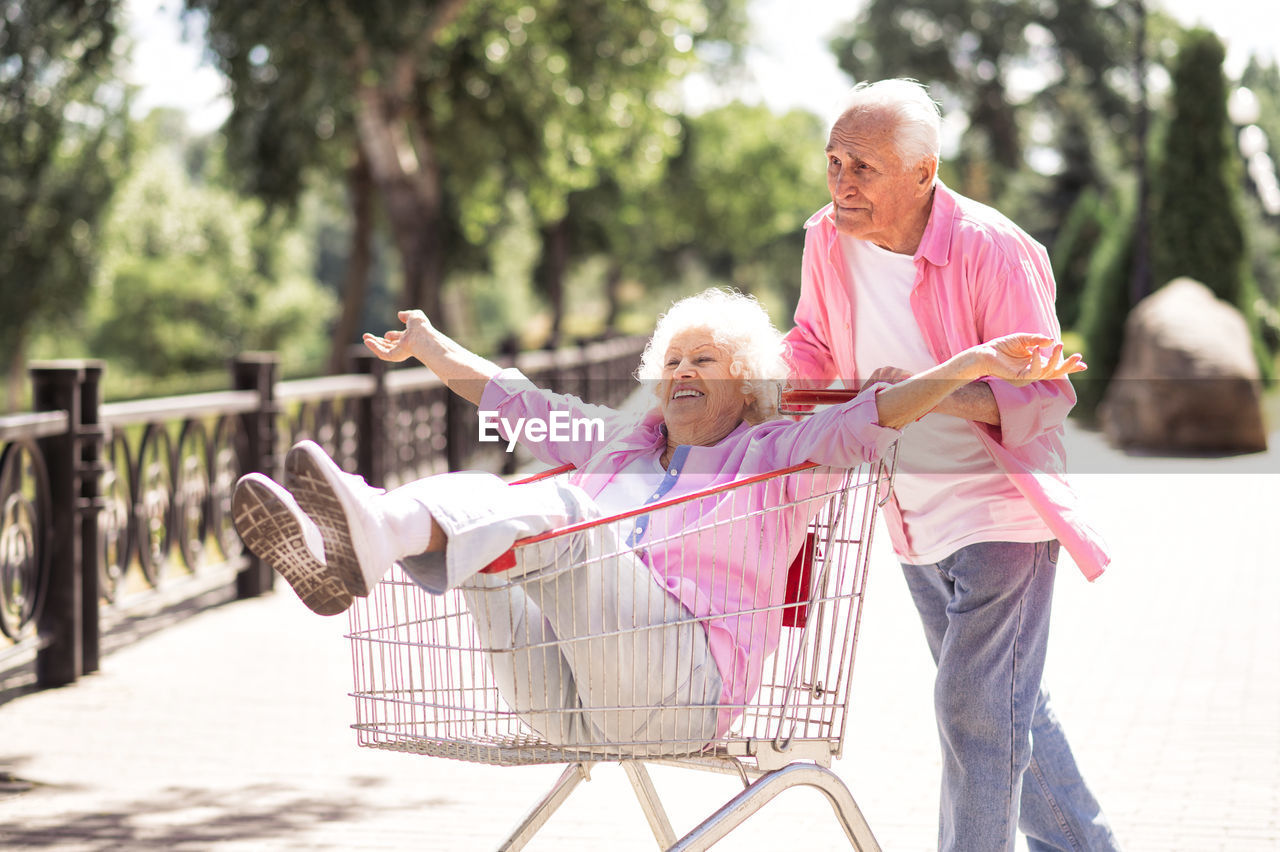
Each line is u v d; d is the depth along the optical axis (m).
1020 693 3.11
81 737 5.25
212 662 6.50
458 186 26.33
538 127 24.09
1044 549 3.12
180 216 65.50
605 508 3.16
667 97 26.91
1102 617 7.23
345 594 2.65
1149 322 17.25
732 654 2.90
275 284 70.69
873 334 3.36
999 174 50.44
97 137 34.19
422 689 2.89
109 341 63.16
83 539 6.25
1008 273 3.08
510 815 4.38
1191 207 22.08
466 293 38.00
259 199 22.91
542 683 2.82
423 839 4.14
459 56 23.34
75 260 35.12
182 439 7.32
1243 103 32.38
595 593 2.79
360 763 4.95
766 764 2.86
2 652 5.53
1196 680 5.93
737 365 3.15
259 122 20.94
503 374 3.47
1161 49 40.00
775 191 50.84
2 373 40.41
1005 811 3.09
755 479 2.77
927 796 4.53
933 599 3.35
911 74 51.22
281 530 2.56
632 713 2.81
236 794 4.58
